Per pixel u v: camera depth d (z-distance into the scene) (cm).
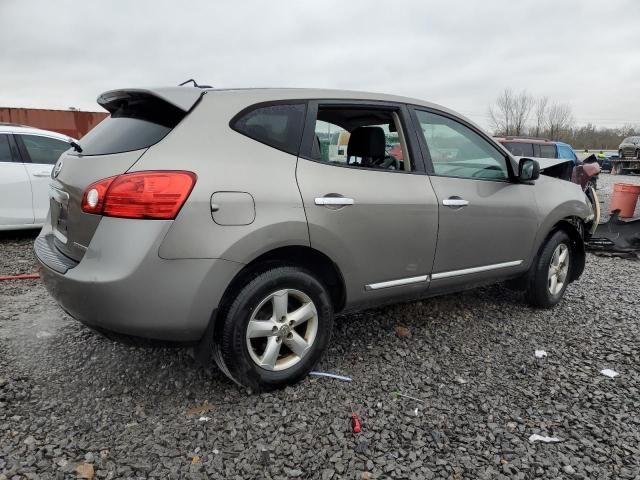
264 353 274
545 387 298
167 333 243
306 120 292
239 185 254
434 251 338
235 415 260
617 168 2797
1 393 273
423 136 343
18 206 651
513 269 399
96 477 212
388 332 375
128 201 233
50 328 369
